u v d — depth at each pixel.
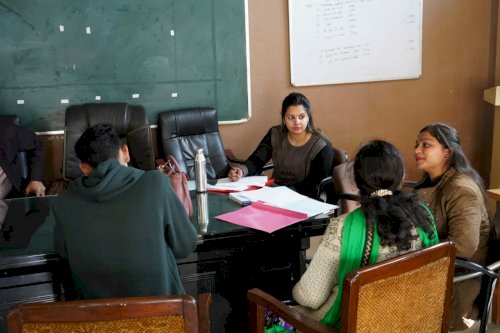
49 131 3.46
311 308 1.41
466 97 4.14
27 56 3.34
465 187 1.81
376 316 1.16
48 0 3.31
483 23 4.04
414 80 4.02
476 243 1.75
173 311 0.99
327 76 3.85
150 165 3.09
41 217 1.91
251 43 3.70
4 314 1.60
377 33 3.86
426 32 3.96
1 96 3.35
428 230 1.32
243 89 3.75
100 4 3.39
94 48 3.44
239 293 1.84
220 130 3.79
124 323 0.99
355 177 1.37
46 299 1.62
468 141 4.21
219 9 3.59
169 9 3.51
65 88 3.44
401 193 1.33
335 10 3.75
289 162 2.82
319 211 1.85
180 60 3.60
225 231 1.68
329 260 1.32
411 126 4.09
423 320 1.27
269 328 1.62
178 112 3.44
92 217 1.34
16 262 1.52
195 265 1.77
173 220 1.41
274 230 1.69
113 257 1.35
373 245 1.28
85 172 1.47
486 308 1.74
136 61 3.53
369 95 3.97
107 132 1.44
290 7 3.68
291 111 2.72
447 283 1.29
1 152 2.96
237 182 2.36
